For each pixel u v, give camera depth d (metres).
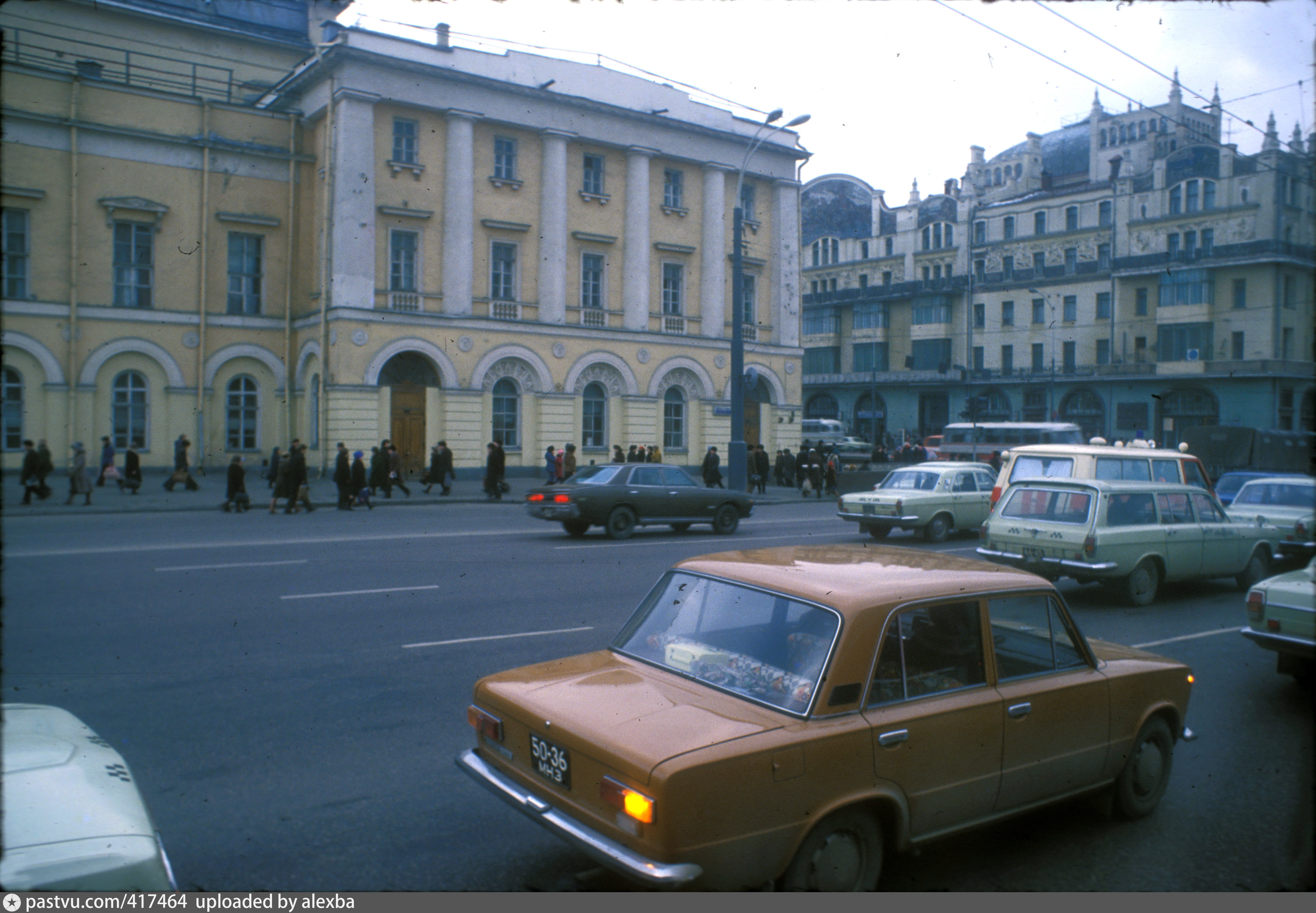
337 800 4.72
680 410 35.88
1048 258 54.28
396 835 4.34
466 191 29.92
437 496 25.92
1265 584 7.51
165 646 7.50
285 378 28.09
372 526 17.89
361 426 28.03
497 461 25.55
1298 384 43.72
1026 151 62.62
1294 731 6.31
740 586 4.24
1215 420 46.16
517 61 31.02
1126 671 4.72
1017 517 11.61
